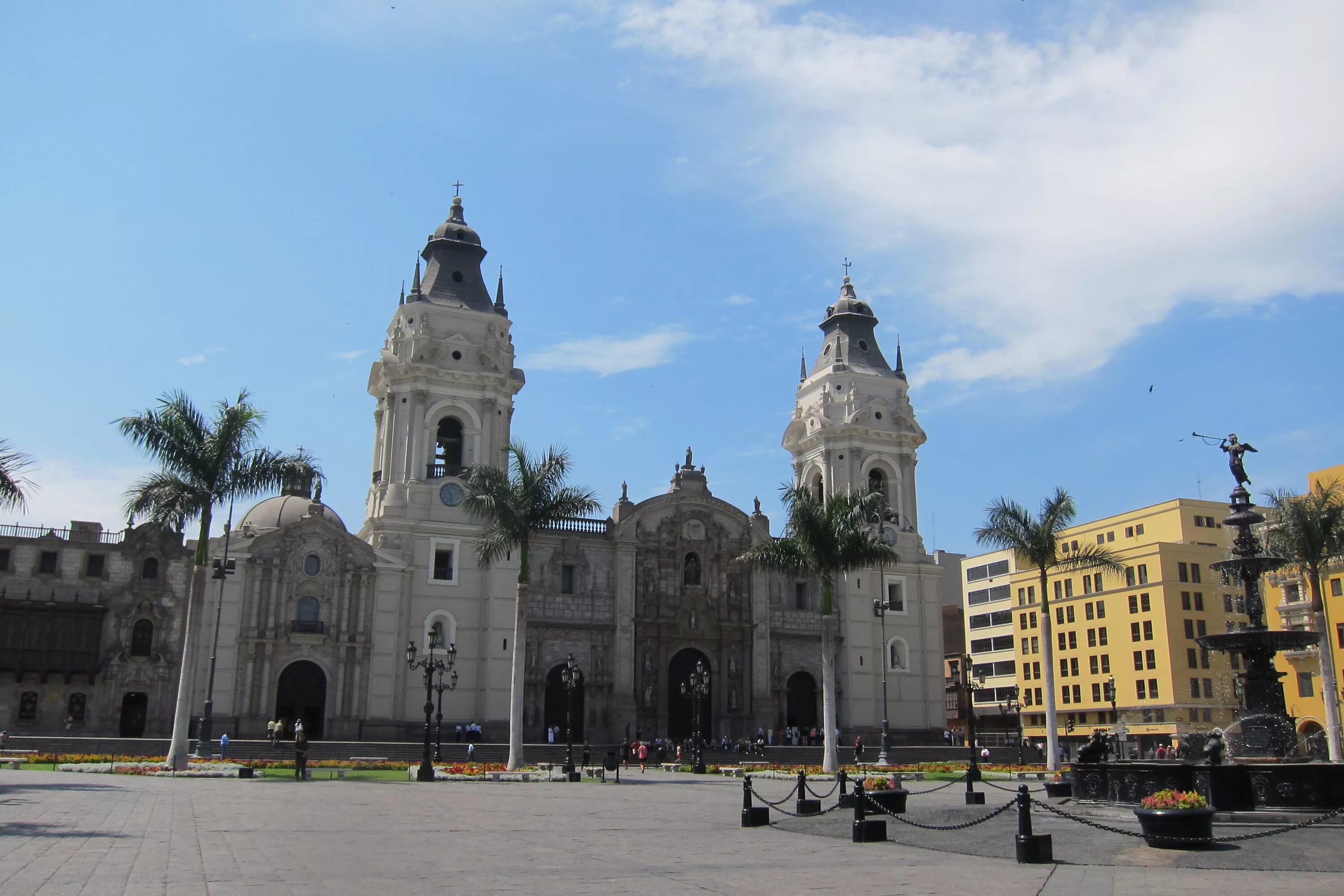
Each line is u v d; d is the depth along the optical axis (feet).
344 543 269.23
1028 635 418.72
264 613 258.78
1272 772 102.83
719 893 60.13
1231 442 138.31
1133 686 361.71
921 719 324.80
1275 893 61.82
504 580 281.54
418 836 87.92
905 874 69.36
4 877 59.47
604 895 58.75
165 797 121.49
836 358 343.87
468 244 306.55
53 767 176.45
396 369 288.10
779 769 216.54
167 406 178.50
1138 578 365.40
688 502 309.42
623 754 256.73
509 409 298.35
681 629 299.79
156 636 252.42
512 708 199.41
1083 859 77.77
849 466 330.75
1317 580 203.00
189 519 180.55
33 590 246.27
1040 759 299.38
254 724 252.01
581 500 207.82
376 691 265.13
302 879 61.93
